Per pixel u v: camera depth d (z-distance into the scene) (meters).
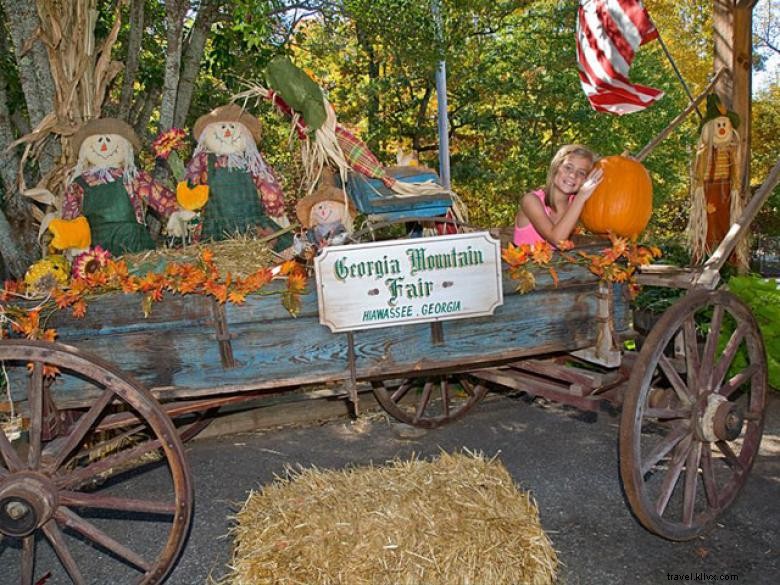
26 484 2.58
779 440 4.49
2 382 3.30
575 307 3.27
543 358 3.75
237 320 2.84
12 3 5.25
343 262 2.88
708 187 4.80
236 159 4.02
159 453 4.62
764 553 3.16
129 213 3.82
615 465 4.21
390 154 12.64
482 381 4.98
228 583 2.90
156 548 3.42
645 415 3.02
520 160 13.25
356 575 2.62
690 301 3.10
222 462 4.53
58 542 2.74
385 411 5.30
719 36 5.45
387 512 2.89
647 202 3.35
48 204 4.53
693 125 15.98
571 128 14.18
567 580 2.97
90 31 4.73
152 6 7.84
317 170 3.89
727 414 3.18
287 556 2.72
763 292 5.00
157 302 2.80
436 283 2.99
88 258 2.90
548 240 3.47
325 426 5.16
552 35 12.91
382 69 12.75
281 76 3.66
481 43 12.62
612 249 3.20
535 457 4.38
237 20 5.65
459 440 4.75
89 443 4.11
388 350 3.02
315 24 10.12
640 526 3.45
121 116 6.29
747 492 3.77
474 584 2.64
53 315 2.77
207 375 2.86
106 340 2.80
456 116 13.42
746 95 5.37
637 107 4.42
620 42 4.32
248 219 3.99
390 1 7.65
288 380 2.93
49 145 5.28
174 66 5.91
